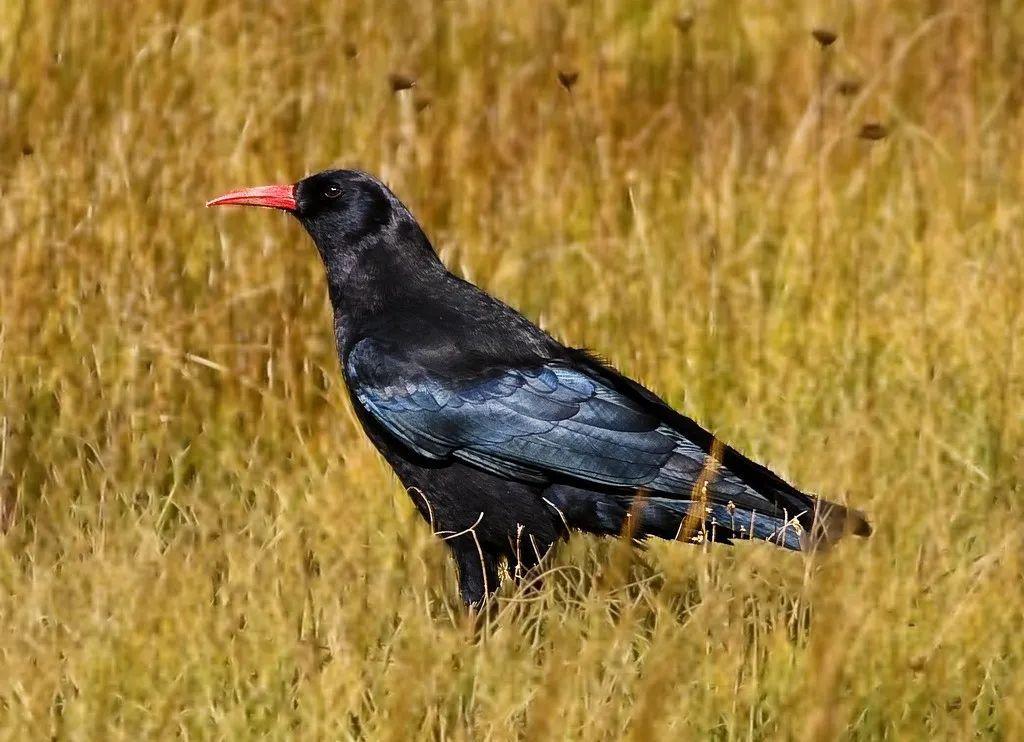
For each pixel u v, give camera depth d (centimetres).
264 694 848
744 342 1256
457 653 879
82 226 1273
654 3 1777
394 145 1462
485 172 1471
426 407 1041
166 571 916
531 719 813
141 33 1445
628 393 1038
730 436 1169
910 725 820
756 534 966
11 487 1136
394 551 1034
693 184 1451
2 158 1362
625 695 840
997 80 1728
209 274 1309
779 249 1375
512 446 1024
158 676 862
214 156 1378
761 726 825
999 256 1338
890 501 993
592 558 1057
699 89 1661
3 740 813
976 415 1142
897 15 1786
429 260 1106
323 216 1100
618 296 1298
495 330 1068
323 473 1134
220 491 1103
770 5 1808
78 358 1208
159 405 1198
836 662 776
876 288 1339
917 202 1471
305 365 1256
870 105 1673
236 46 1493
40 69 1405
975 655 864
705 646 864
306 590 928
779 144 1622
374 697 851
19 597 937
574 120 1567
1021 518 1023
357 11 1573
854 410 1151
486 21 1633
